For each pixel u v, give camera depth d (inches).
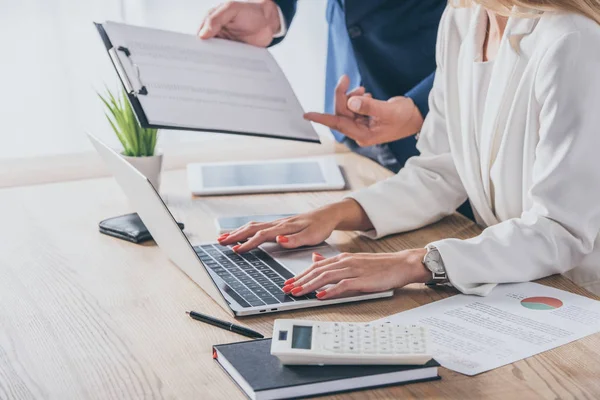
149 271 52.6
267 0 76.1
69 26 104.6
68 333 44.6
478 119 58.0
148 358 41.5
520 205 56.8
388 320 45.1
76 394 38.4
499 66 55.2
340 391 37.8
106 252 55.8
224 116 59.8
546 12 51.4
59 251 56.0
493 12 56.4
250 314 45.9
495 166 56.5
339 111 69.7
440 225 61.9
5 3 101.7
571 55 48.7
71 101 107.4
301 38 115.0
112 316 46.4
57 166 75.1
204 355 41.7
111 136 109.5
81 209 64.1
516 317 45.2
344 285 47.3
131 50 63.3
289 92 67.9
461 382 38.6
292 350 38.3
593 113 48.5
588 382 38.5
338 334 39.8
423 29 83.4
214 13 72.6
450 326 44.1
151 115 56.5
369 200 59.5
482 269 49.1
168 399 37.6
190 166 73.6
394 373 38.2
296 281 48.6
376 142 70.2
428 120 66.2
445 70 62.4
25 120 106.7
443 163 62.7
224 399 37.4
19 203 65.4
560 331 43.4
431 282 49.3
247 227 56.6
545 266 50.3
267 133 60.5
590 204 49.8
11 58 103.8
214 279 50.1
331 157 78.0
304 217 57.3
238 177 70.8
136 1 105.5
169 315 46.3
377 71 86.2
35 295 49.4
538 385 38.3
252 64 69.3
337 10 90.0
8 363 41.5
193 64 65.1
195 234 58.9
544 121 50.4
